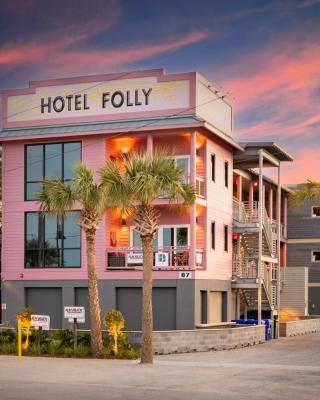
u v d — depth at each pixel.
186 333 27.69
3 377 19.14
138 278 34.28
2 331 28.12
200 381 18.22
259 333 33.06
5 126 37.16
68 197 24.81
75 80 36.31
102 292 34.72
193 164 33.84
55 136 35.41
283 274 48.12
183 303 33.56
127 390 16.61
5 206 36.62
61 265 35.47
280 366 22.14
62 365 22.31
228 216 38.62
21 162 36.47
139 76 35.34
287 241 54.34
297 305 47.62
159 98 34.94
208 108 36.22
